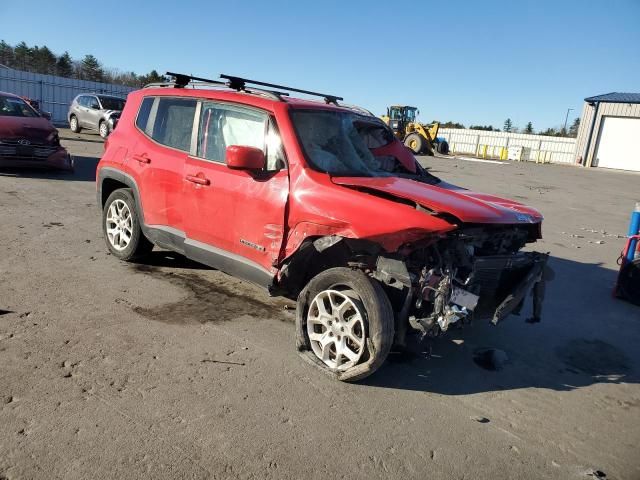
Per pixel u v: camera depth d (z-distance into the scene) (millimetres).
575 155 39531
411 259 3672
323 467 2740
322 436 3008
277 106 4336
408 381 3799
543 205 14094
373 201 3650
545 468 2934
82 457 2615
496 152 49594
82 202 8805
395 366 4016
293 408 3262
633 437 3350
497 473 2846
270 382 3547
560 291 6453
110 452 2672
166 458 2672
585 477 2877
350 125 4879
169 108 5246
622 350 4809
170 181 4938
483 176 21938
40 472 2480
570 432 3340
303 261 4070
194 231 4766
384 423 3213
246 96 4590
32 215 7598
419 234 3443
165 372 3535
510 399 3705
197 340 4078
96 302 4613
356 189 3883
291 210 3967
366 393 3555
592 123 37969
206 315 4586
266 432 2986
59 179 10875
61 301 4551
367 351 3594
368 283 3512
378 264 3592
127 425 2908
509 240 4266
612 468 2998
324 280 3740
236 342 4109
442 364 4152
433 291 3543
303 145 4164
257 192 4191
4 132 10281
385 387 3670
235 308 4805
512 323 5246
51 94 32125
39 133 10773
